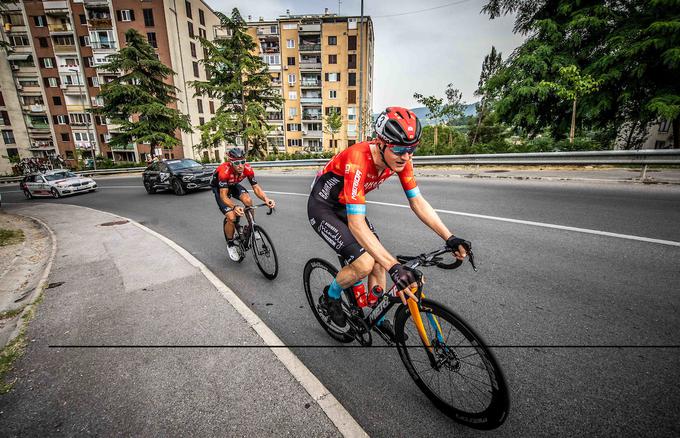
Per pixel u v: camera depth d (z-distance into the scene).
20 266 4.55
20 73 40.28
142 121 25.94
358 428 1.55
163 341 2.37
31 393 1.90
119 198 12.72
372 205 6.98
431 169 12.67
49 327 2.65
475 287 2.97
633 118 13.12
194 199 10.59
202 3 40.69
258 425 1.59
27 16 37.59
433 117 23.77
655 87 11.91
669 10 11.22
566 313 2.46
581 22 12.22
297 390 1.81
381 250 1.60
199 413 1.69
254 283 3.50
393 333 1.85
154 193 13.29
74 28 37.34
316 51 41.94
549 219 4.92
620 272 3.04
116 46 35.69
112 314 2.82
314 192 2.29
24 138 42.03
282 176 15.62
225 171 3.73
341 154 2.00
